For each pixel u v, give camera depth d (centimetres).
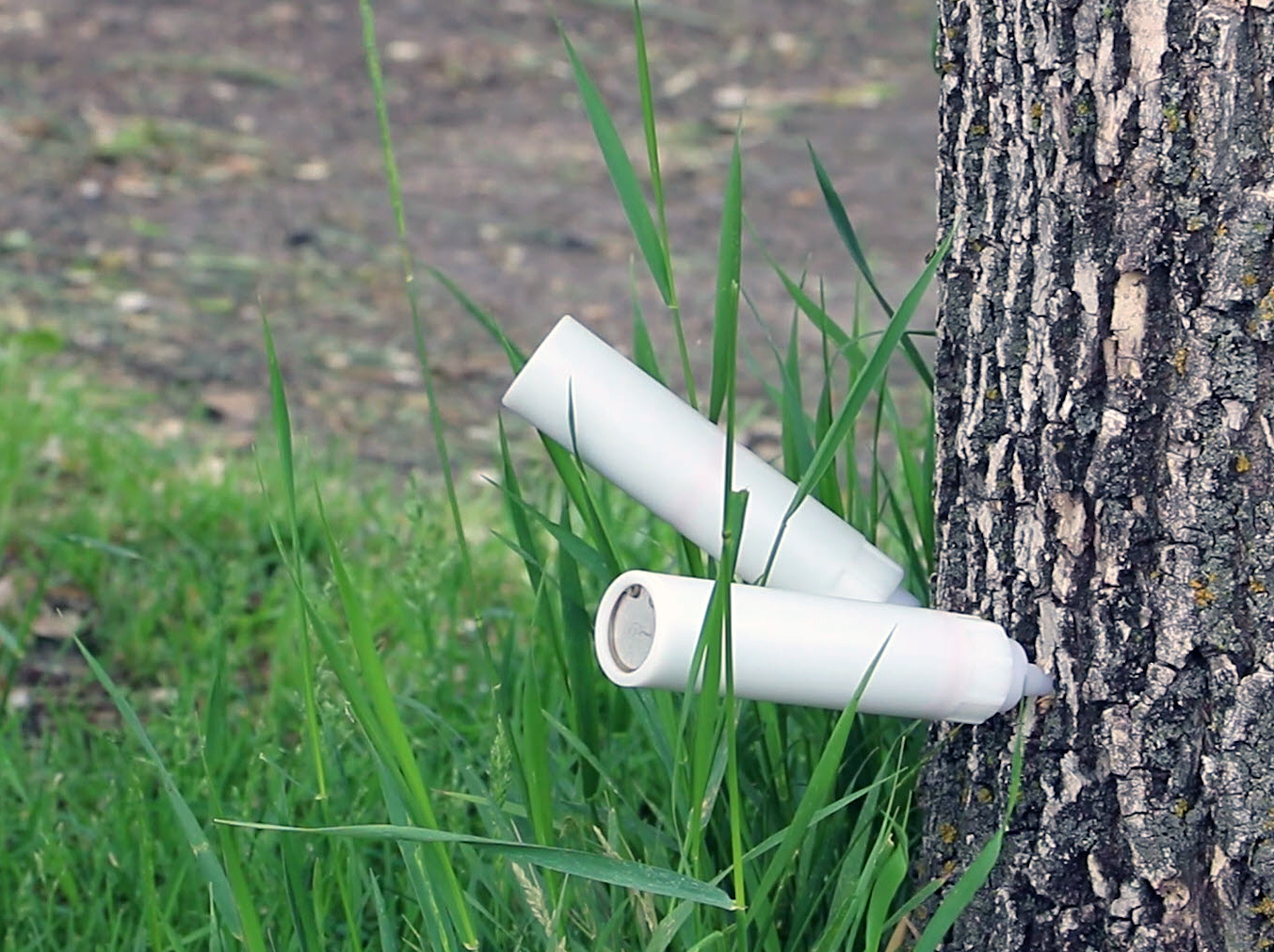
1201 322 171
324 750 232
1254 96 165
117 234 674
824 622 167
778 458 451
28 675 326
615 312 639
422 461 464
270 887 221
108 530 379
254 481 409
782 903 202
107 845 236
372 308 623
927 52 1138
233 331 577
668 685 166
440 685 275
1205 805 179
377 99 175
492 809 189
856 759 206
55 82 873
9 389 449
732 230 185
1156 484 176
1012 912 190
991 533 188
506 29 1088
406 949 202
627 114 959
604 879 159
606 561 194
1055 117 175
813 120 967
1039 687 180
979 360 187
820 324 213
